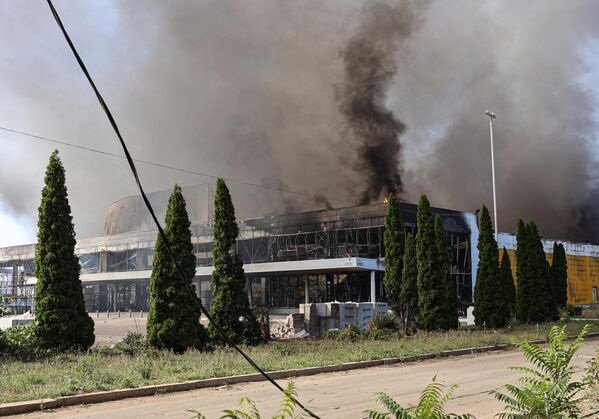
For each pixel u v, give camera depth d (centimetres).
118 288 8188
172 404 1129
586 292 7681
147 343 2023
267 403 1122
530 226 3794
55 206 1952
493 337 2498
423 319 3014
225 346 2094
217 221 2406
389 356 1902
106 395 1184
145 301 7769
